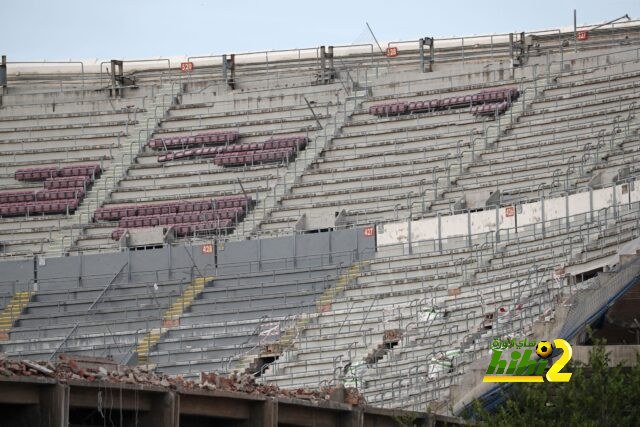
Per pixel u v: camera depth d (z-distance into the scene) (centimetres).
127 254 11806
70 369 5009
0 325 11400
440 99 13162
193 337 10438
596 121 11856
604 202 9988
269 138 13500
